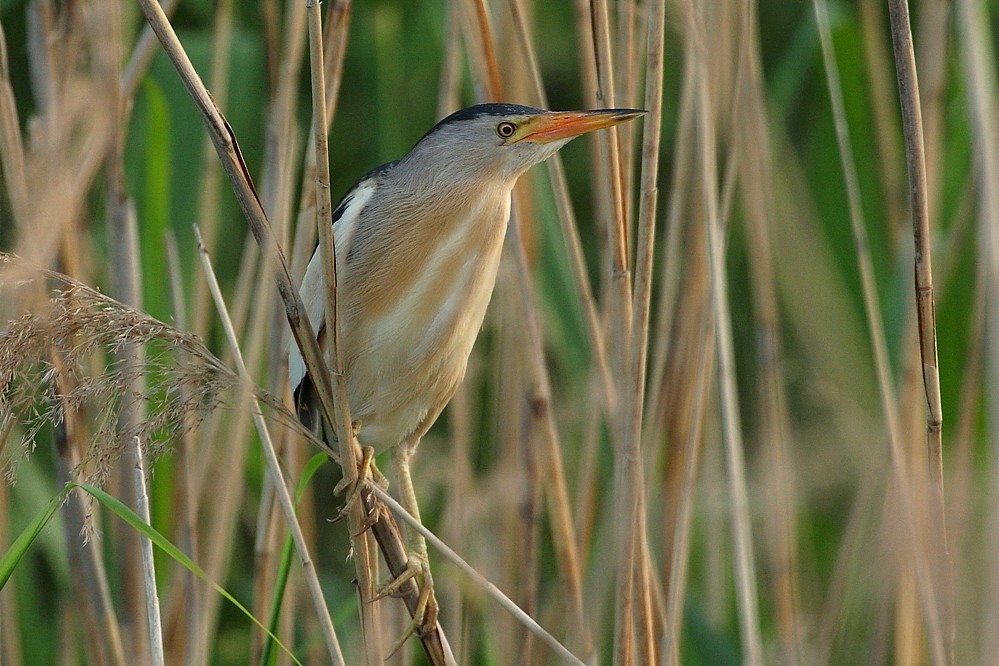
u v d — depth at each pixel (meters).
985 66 4.54
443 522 6.90
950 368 6.27
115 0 5.58
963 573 4.64
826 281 6.63
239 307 6.38
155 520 6.01
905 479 4.89
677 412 6.45
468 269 5.50
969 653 4.57
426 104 9.81
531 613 6.20
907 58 4.19
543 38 10.82
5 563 4.11
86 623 5.73
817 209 7.15
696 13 5.35
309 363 4.30
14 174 5.57
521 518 6.27
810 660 6.14
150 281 6.04
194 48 6.89
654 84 4.58
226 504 5.66
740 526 5.45
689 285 6.27
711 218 5.37
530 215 6.43
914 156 4.26
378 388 5.54
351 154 10.40
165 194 6.00
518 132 5.43
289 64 5.85
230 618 8.45
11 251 5.32
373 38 8.32
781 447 6.07
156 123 5.91
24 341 4.15
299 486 4.51
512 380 6.72
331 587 7.96
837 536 7.26
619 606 4.93
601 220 6.39
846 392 6.36
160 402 4.26
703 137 5.36
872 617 5.78
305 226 5.84
